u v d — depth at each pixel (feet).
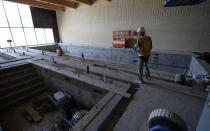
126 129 5.02
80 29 34.37
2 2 29.78
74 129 4.99
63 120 10.76
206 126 2.71
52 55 21.38
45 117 11.22
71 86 12.03
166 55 17.65
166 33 19.70
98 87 8.89
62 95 12.03
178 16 17.83
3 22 31.07
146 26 21.61
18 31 34.19
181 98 6.98
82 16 32.17
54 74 13.20
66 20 37.60
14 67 14.29
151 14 20.43
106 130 5.28
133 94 7.80
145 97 7.26
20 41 35.35
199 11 15.98
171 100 6.84
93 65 15.25
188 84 8.70
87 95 10.72
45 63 15.51
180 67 16.76
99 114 5.88
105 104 6.63
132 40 24.22
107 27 27.63
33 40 37.76
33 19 35.24
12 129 9.84
